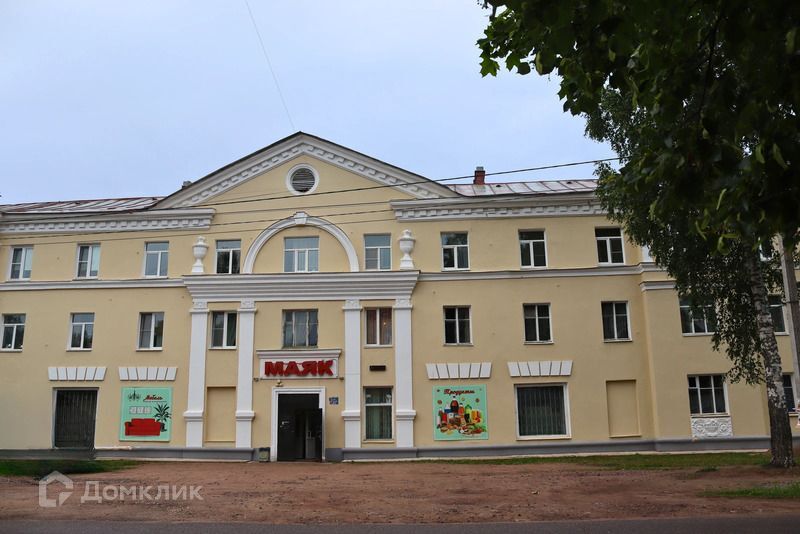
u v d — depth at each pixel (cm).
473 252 2677
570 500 1274
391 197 2730
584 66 674
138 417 2612
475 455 2508
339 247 2708
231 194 2775
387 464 2364
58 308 2748
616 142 1838
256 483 1662
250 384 2588
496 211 2703
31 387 2692
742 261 1708
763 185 587
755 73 596
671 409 2500
